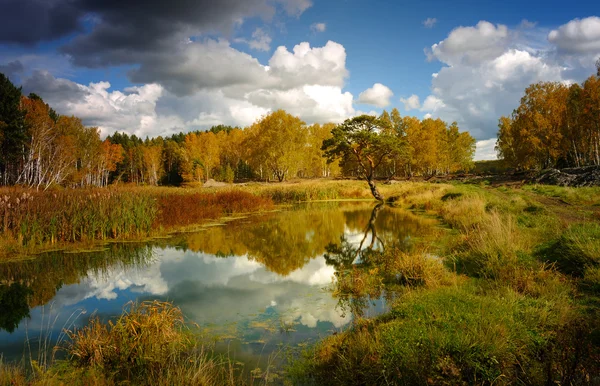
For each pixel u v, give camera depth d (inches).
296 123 2043.6
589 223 330.3
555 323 164.1
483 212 519.2
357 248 442.9
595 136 1337.4
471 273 278.2
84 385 152.9
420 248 391.5
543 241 334.6
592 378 119.6
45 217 458.9
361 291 267.0
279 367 169.5
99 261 387.9
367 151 1157.7
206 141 2824.8
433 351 138.2
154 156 2935.5
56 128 1713.8
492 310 175.0
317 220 692.7
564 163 1654.8
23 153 1441.9
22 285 311.7
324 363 166.4
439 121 2388.0
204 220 672.4
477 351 138.3
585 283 220.8
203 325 223.1
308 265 371.6
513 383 127.8
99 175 2267.5
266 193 1153.4
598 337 149.9
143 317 197.5
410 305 196.2
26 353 189.0
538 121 1454.2
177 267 368.5
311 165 2652.6
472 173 2315.5
